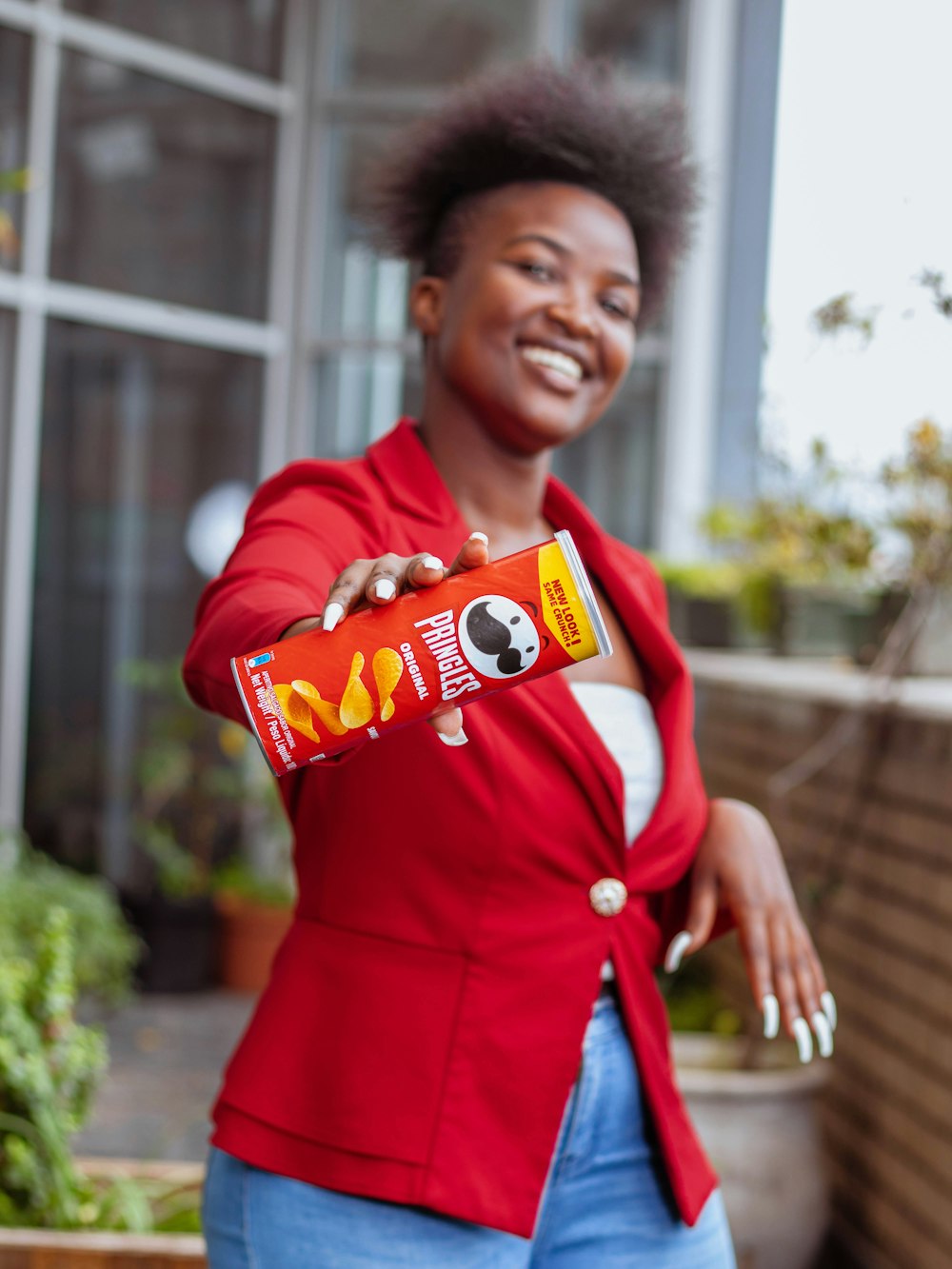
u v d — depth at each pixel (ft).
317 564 3.92
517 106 4.68
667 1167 4.34
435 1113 3.93
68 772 17.69
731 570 15.93
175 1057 14.44
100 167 17.85
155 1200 7.59
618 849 4.18
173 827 18.17
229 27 18.81
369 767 4.05
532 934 4.05
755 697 12.74
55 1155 7.30
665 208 5.01
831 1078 10.38
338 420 19.57
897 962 9.21
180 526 18.72
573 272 4.54
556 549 3.28
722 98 18.85
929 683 11.51
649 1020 4.40
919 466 9.30
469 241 4.65
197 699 3.90
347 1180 3.91
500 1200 3.95
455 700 3.25
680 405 18.85
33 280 17.25
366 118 19.36
